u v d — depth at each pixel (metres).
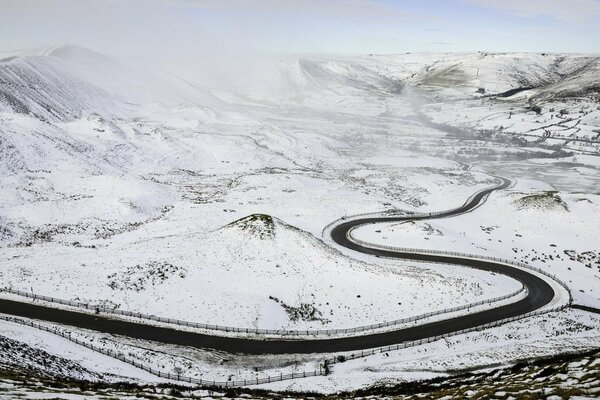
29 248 69.38
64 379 31.11
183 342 45.44
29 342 37.44
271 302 54.50
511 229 90.88
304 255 64.38
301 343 46.66
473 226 91.94
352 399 30.41
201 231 78.56
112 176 100.62
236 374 40.28
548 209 96.81
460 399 24.17
